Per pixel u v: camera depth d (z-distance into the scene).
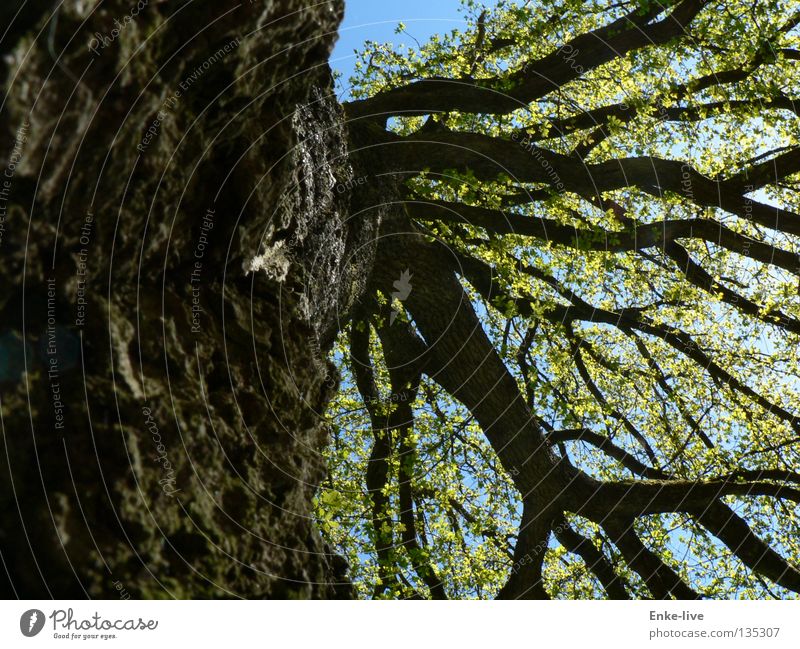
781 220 8.50
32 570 2.75
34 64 2.59
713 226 9.12
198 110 3.59
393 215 8.08
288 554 3.92
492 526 12.76
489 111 8.57
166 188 3.52
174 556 3.22
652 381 12.68
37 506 2.79
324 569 4.25
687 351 11.41
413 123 12.88
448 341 9.27
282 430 4.19
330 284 6.12
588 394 13.05
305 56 4.29
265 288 4.50
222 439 3.68
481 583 11.05
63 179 2.90
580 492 9.43
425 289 8.83
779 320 10.40
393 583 8.64
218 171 3.93
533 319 10.98
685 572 12.00
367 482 10.38
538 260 10.68
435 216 9.29
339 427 11.41
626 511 9.48
